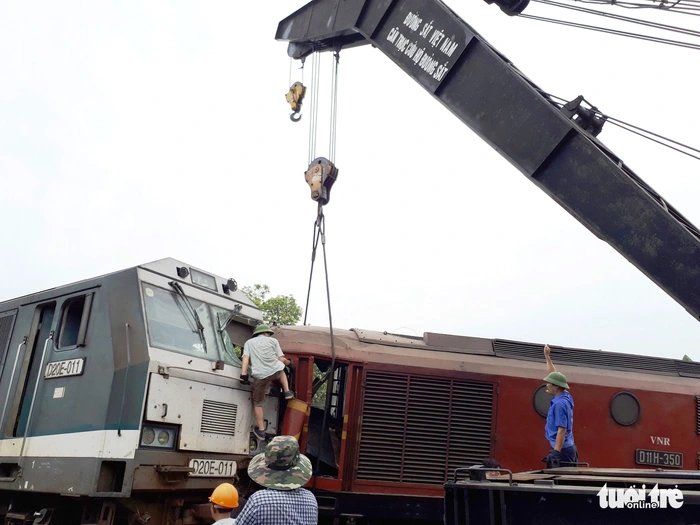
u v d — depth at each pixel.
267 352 8.85
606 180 7.21
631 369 11.35
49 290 9.16
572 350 11.28
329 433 10.10
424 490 9.57
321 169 10.30
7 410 8.84
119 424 7.31
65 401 8.05
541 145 7.52
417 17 8.68
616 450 10.58
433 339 10.81
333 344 9.73
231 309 9.47
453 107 8.20
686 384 11.15
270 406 9.25
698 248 6.78
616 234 7.12
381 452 9.60
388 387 9.85
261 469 4.49
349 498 9.39
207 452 8.00
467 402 10.08
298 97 10.78
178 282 8.73
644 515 4.71
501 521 5.18
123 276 8.17
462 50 8.16
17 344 9.28
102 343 7.91
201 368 8.16
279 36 10.85
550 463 7.76
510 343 11.02
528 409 10.25
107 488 7.27
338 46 10.28
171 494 7.80
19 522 8.55
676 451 10.71
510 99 7.82
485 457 9.92
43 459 7.98
